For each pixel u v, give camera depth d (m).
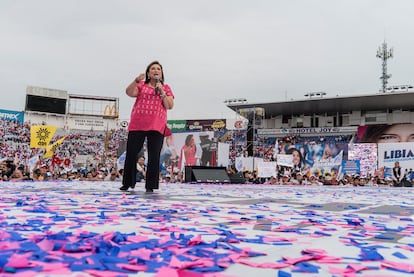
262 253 1.81
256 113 31.91
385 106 35.06
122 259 1.54
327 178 25.72
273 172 21.86
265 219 3.19
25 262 1.38
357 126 34.50
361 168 25.06
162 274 1.32
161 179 20.39
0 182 11.86
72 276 1.30
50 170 18.38
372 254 1.76
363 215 3.86
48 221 2.67
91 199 4.87
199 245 1.91
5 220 2.68
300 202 5.63
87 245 1.77
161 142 6.52
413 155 23.05
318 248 1.99
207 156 21.52
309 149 27.20
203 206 4.29
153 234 2.24
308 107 36.28
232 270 1.49
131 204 4.24
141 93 6.27
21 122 36.59
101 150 37.53
